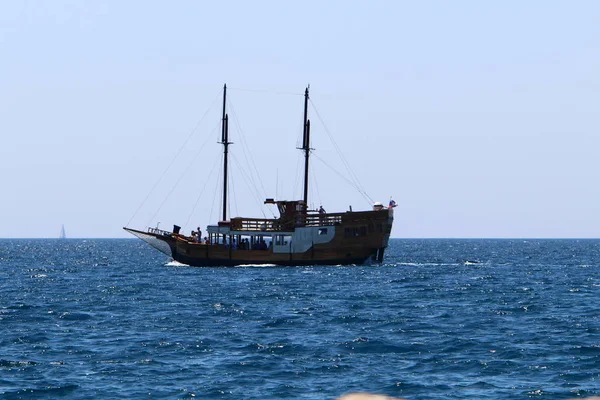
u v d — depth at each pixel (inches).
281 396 4968.0
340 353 6358.3
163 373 5600.4
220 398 4933.6
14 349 6565.0
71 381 5369.1
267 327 7824.8
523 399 4879.4
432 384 5270.7
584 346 6574.8
